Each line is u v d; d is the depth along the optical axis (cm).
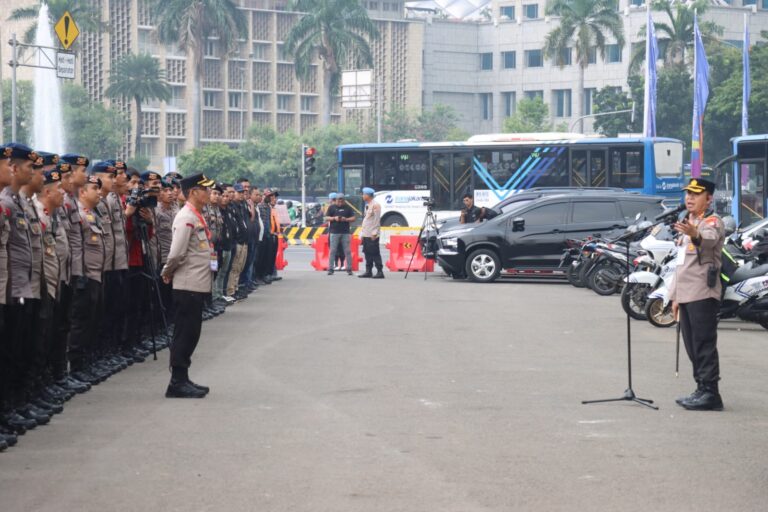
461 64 13712
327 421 1005
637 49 9106
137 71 9569
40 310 1017
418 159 4394
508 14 14138
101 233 1218
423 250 2920
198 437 938
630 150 4159
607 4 8775
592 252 2405
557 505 731
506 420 1014
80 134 9262
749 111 8369
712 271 1080
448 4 15112
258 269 2642
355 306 2122
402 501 738
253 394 1150
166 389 1185
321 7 8400
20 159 947
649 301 1794
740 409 1084
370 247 2928
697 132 5188
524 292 2481
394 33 13150
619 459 862
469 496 752
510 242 2730
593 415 1042
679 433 963
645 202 2711
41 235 1009
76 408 1073
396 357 1432
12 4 10688
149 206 1361
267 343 1568
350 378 1257
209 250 1147
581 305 2175
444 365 1363
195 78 8612
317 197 9525
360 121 12850
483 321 1875
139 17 11188
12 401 978
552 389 1190
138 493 757
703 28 9100
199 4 8338
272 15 12275
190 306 1130
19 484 782
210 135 11944
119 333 1333
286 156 9925
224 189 2052
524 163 4262
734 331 1789
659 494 760
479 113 13812
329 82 8575
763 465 845
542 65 13262
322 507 724
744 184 3475
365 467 830
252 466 833
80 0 8750
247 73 12131
